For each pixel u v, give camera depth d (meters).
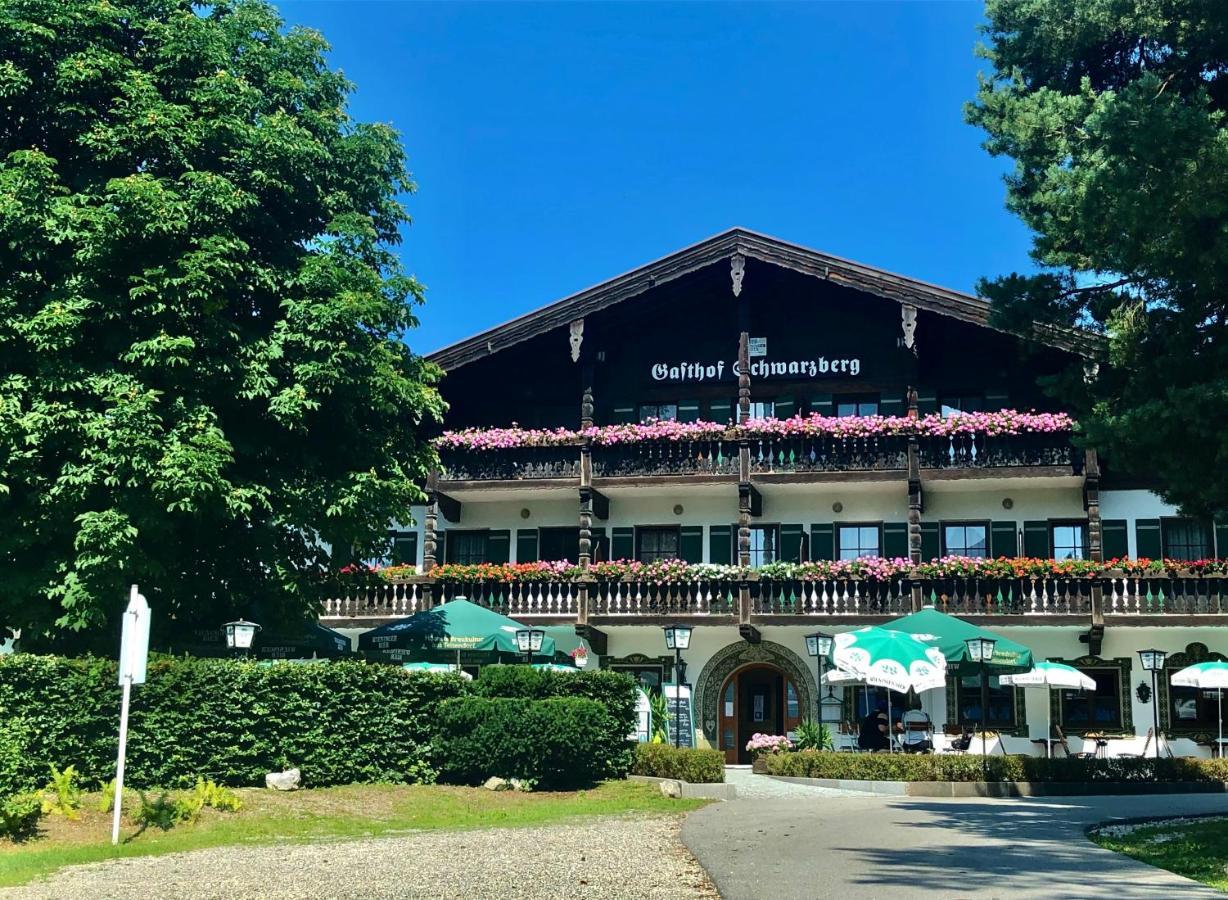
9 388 17.59
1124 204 13.88
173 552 18.92
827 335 31.45
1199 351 15.29
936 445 29.56
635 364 32.53
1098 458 28.75
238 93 19.98
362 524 20.33
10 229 17.92
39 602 18.03
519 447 31.45
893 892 9.85
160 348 17.77
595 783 19.48
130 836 14.11
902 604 28.73
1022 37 20.78
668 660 30.67
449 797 17.75
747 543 29.80
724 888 10.05
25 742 15.56
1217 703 28.11
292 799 16.69
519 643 23.44
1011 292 18.52
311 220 21.31
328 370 19.27
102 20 19.33
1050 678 25.91
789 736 28.95
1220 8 14.59
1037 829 14.66
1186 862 11.77
